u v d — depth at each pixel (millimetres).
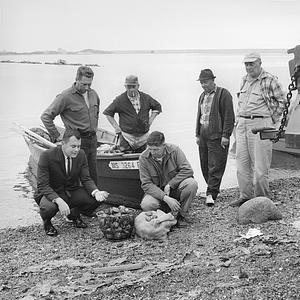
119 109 8000
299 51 3969
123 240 5895
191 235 5902
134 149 8047
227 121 7301
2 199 9219
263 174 6934
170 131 18297
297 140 3803
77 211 6539
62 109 6914
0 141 16203
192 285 4371
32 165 12203
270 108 6723
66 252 5598
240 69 83500
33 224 7465
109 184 8086
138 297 4207
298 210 6699
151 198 6340
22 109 28188
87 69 6816
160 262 5023
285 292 4070
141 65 123750
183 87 46688
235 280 4395
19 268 5145
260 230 5777
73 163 6312
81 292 4355
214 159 7484
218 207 7301
